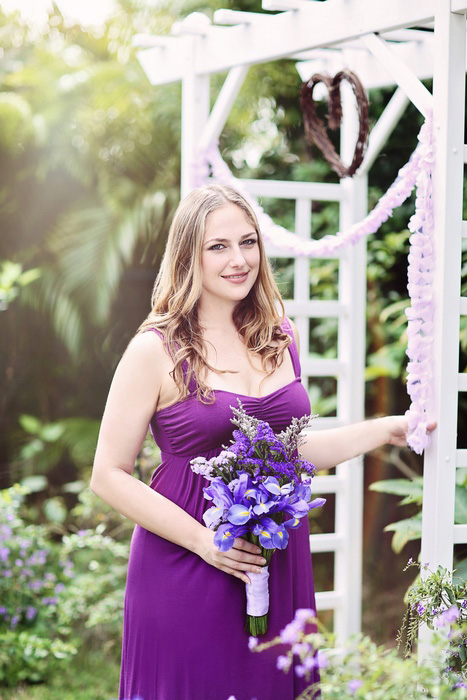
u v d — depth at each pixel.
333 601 3.93
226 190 2.42
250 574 2.22
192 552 2.31
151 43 3.72
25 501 6.03
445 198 2.38
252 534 2.18
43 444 5.98
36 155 5.93
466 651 2.18
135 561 2.39
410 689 1.81
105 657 4.39
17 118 5.69
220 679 2.27
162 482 2.38
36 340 6.20
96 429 5.96
